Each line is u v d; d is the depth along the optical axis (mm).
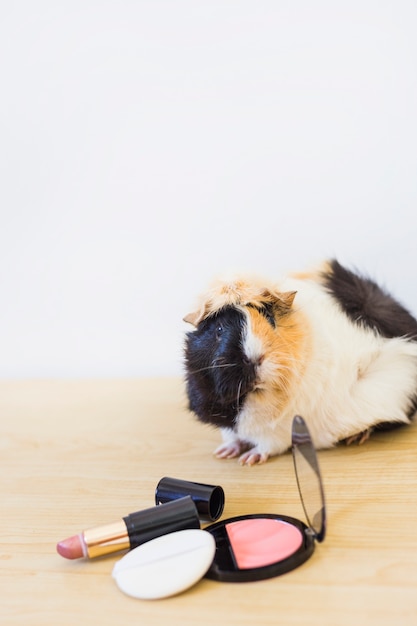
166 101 663
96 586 382
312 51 633
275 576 376
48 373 756
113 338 727
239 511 438
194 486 437
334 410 496
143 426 587
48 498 472
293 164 650
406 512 423
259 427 485
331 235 653
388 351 512
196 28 648
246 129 653
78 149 688
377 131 632
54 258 719
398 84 624
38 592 380
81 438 570
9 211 716
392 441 522
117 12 658
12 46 681
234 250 673
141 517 406
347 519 420
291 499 448
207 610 359
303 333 481
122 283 709
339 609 353
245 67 646
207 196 670
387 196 639
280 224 661
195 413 503
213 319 479
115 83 668
